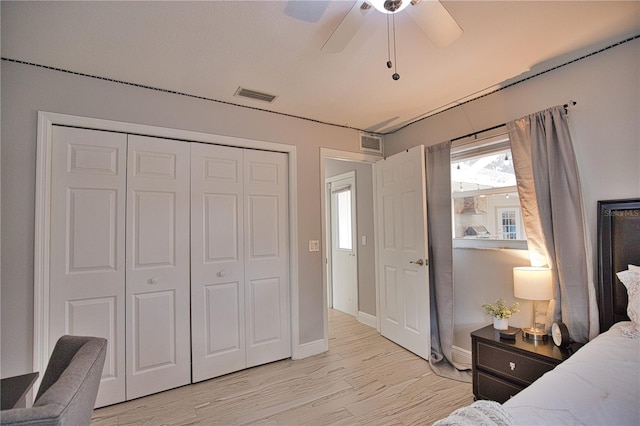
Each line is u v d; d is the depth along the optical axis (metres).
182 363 2.47
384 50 1.94
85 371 0.98
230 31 1.73
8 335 1.91
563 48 1.95
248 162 2.85
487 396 2.11
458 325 2.84
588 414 0.96
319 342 3.10
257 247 2.86
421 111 2.98
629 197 1.84
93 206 2.21
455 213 2.93
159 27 1.68
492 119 2.58
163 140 2.48
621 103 1.89
